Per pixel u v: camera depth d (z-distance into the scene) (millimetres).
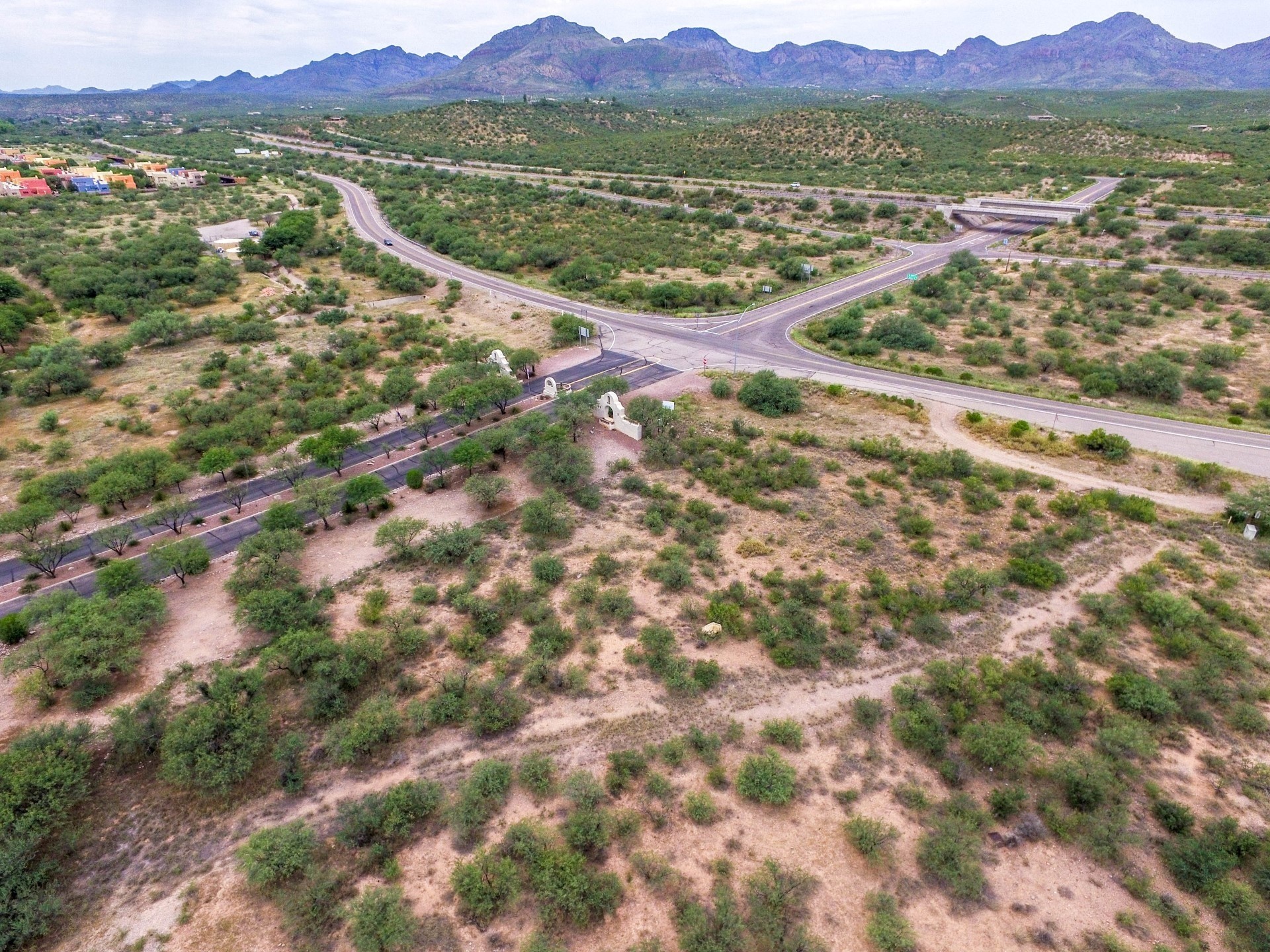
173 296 100375
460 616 39438
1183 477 52875
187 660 36375
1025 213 140000
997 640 36906
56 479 50531
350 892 24688
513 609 39781
